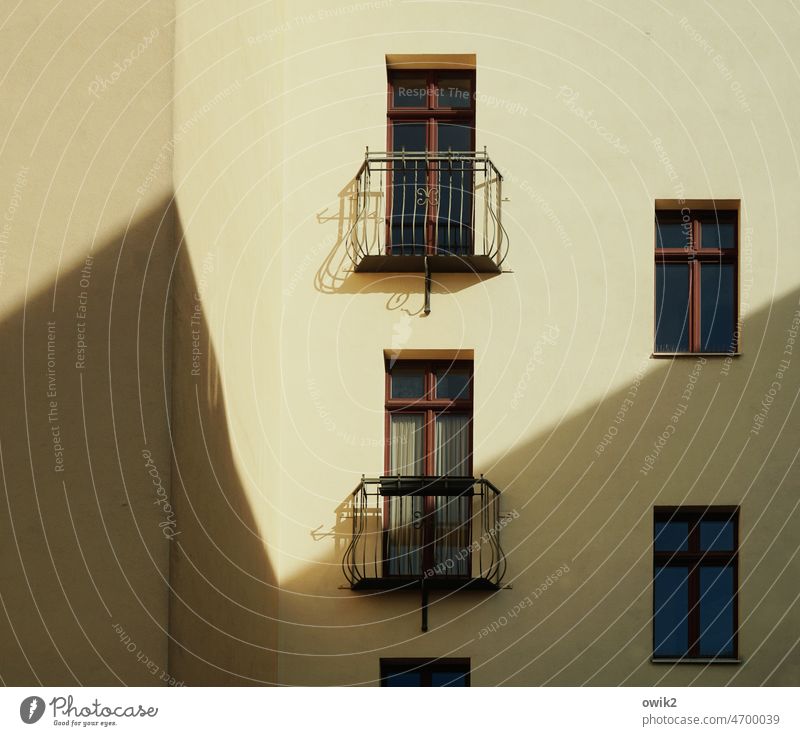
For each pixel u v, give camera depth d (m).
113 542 9.08
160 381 9.24
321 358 12.93
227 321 10.81
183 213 9.59
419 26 13.41
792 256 12.95
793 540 12.59
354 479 12.75
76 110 9.52
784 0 13.34
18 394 9.23
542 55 13.33
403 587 12.45
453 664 12.60
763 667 12.45
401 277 13.04
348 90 13.35
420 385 13.16
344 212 13.14
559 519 12.62
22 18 9.62
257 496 11.77
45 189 9.42
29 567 9.06
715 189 13.05
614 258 13.00
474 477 12.63
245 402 11.37
